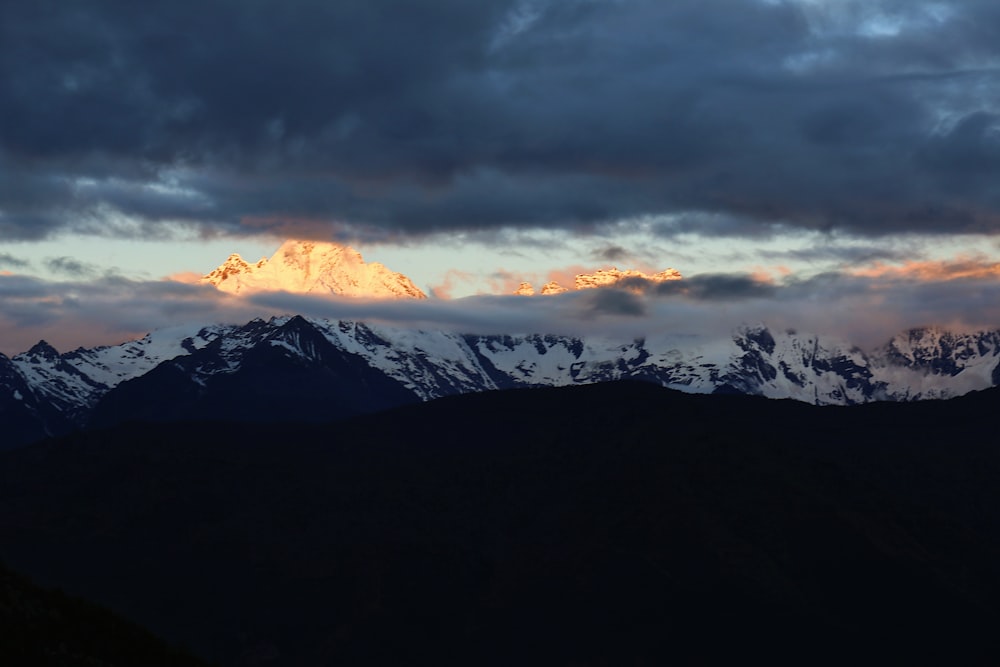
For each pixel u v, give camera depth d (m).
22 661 145.50
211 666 161.75
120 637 158.75
